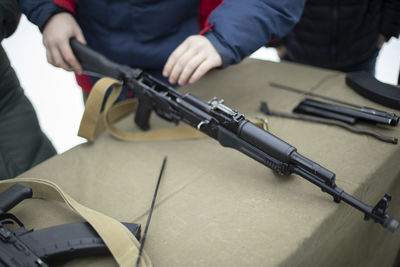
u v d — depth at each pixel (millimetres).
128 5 1440
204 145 1200
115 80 1279
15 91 1550
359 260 1176
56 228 844
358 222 1045
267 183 989
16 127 1496
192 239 841
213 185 1008
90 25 1570
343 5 1810
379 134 1100
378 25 1856
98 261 812
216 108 1058
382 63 3045
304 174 902
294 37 2045
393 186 1149
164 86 1235
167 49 1526
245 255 783
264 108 1293
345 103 1246
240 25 1231
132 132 1341
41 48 3607
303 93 1383
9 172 1397
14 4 1503
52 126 2975
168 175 1071
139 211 948
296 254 785
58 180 1097
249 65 1663
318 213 869
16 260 738
